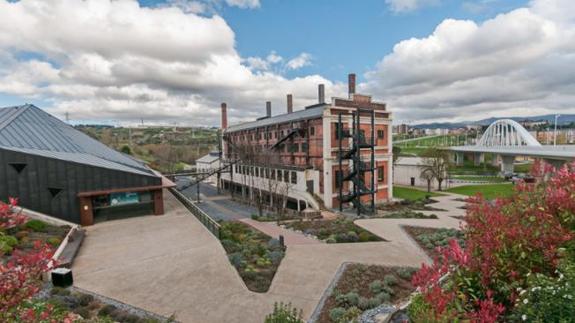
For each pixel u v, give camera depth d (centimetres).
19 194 1861
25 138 2316
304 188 2931
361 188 2666
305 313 884
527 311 393
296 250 1466
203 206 3422
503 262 485
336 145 2884
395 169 4997
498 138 9775
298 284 1076
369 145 2642
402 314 662
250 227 2120
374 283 1023
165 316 877
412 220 2128
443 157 4275
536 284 412
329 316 855
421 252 1413
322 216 2452
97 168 2050
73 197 1967
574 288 371
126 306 931
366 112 2892
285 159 3500
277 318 677
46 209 1912
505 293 469
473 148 7794
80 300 931
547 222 496
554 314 375
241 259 1287
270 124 3741
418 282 472
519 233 490
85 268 1229
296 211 2789
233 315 880
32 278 418
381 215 2430
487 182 5000
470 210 621
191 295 1002
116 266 1248
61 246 1409
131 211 2234
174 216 2238
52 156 1992
